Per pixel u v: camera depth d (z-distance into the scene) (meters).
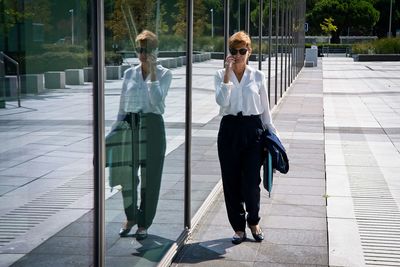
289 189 7.05
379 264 4.70
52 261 2.51
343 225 5.69
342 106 15.98
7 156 2.09
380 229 5.58
